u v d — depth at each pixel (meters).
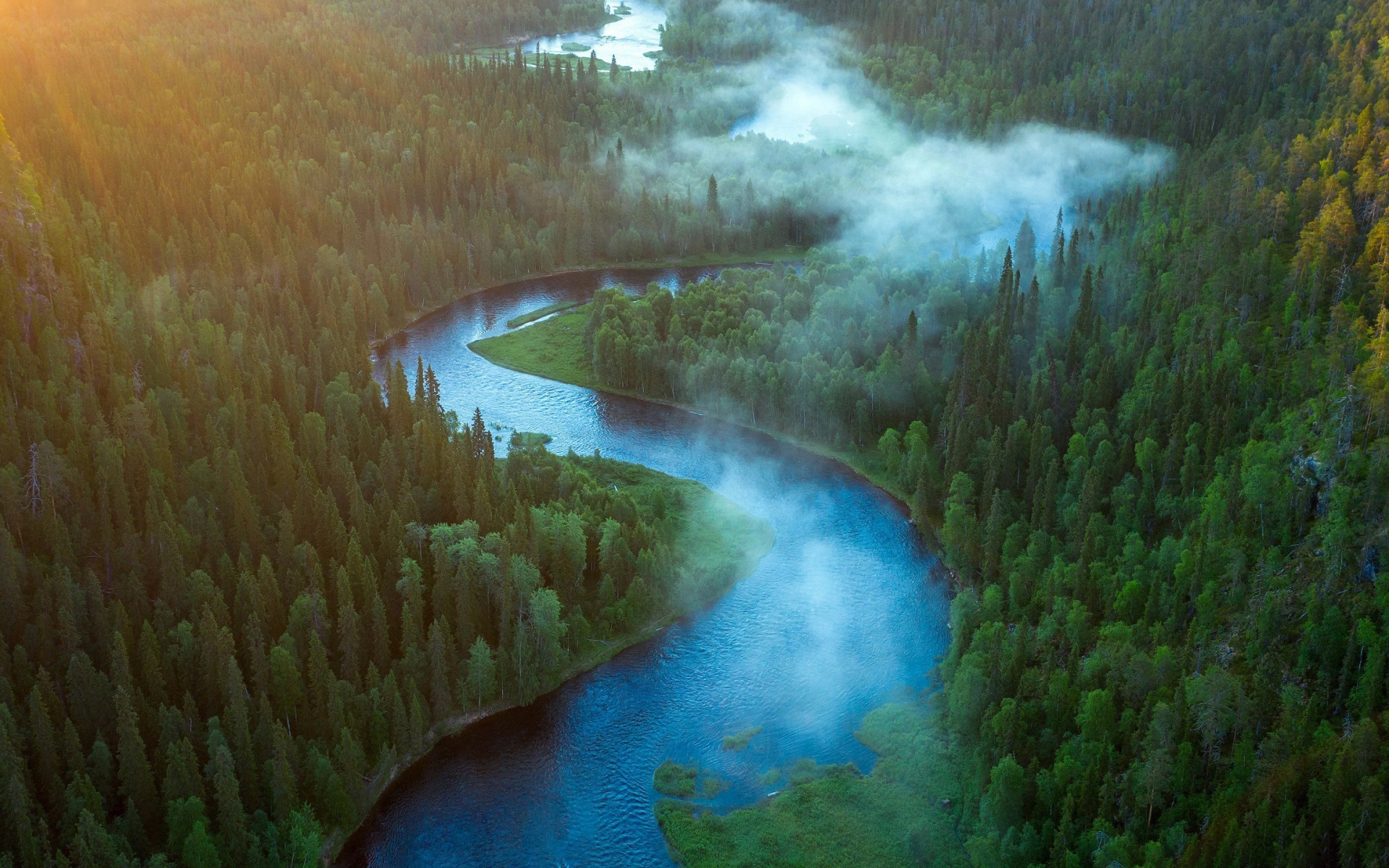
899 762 142.75
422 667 149.38
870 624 171.00
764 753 145.88
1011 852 122.12
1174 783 121.44
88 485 153.00
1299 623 135.00
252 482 167.12
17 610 136.62
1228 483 156.00
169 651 137.88
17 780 115.31
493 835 135.00
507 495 170.50
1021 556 167.88
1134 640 142.75
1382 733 117.25
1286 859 109.44
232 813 123.31
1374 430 150.62
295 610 145.38
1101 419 197.50
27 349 169.88
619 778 142.88
